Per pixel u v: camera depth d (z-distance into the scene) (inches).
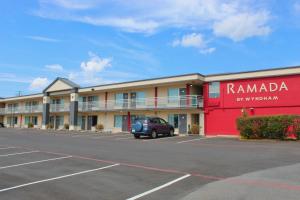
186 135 1368.1
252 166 512.7
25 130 1967.3
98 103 1878.7
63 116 2194.9
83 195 347.9
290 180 398.9
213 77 1387.8
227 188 360.8
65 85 2078.0
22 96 2524.6
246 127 1058.1
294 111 1171.3
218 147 826.2
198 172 467.5
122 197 337.4
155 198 329.7
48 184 403.2
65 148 813.9
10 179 437.1
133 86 1635.1
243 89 1304.1
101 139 1169.4
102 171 486.3
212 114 1382.9
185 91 1498.5
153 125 1227.9
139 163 555.8
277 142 941.2
